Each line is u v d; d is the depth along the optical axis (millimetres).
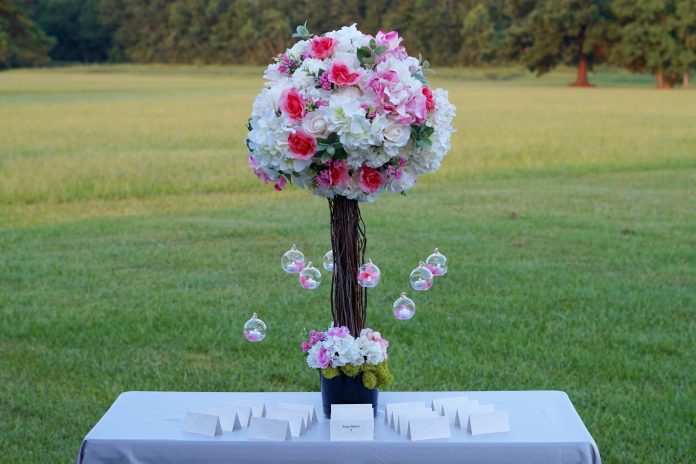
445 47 79125
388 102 2889
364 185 2971
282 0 83688
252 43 85125
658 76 70625
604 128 26375
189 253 9789
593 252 9773
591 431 5035
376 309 7469
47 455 4734
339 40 2992
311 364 3006
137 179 15570
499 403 3174
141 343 6609
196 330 6906
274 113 2936
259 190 14922
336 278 3133
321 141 2900
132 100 40688
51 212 12797
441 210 12664
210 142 22406
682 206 13039
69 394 5625
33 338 6738
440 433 2830
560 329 6922
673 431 5035
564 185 15531
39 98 42812
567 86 69375
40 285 8383
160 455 2797
